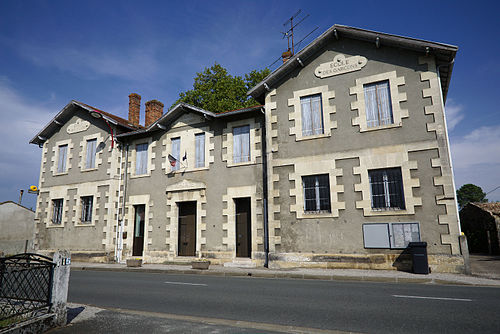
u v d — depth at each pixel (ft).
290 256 40.14
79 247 57.21
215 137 50.55
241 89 78.89
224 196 47.67
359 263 36.99
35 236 62.75
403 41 37.70
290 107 43.98
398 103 38.22
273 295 24.25
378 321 17.16
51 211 62.80
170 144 54.54
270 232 41.86
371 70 40.27
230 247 45.78
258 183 45.57
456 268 33.14
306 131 42.98
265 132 46.47
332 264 38.09
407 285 28.14
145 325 17.46
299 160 42.04
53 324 17.21
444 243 33.99
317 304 21.09
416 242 33.63
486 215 73.67
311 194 41.47
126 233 55.06
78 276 38.04
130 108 67.26
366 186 38.22
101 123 60.49
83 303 23.58
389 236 36.22
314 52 43.83
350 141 39.86
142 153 57.52
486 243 73.97
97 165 58.95
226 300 22.99
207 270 39.40
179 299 23.75
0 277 17.56
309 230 39.96
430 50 37.17
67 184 61.67
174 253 50.06
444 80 41.75
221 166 48.96
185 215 52.11
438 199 34.88
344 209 38.78
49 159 65.41
